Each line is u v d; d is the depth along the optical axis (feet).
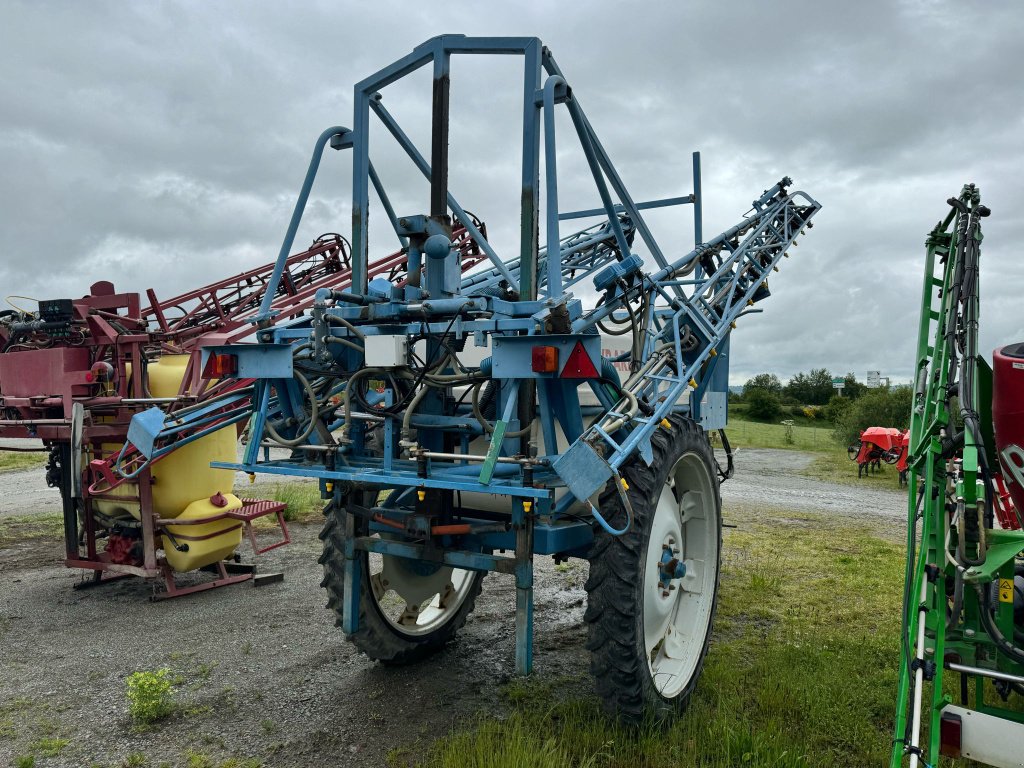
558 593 19.65
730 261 15.94
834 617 17.11
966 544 8.73
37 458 55.98
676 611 13.75
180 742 11.32
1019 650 8.53
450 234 12.26
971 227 10.83
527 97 11.26
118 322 19.49
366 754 10.92
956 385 10.14
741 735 10.47
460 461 12.18
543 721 11.66
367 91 13.05
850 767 10.41
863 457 50.96
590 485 9.43
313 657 14.87
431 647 14.93
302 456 12.82
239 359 11.89
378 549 12.22
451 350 11.23
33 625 16.92
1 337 22.40
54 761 10.77
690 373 12.69
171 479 18.84
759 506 35.53
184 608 18.24
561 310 9.84
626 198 13.76
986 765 10.16
